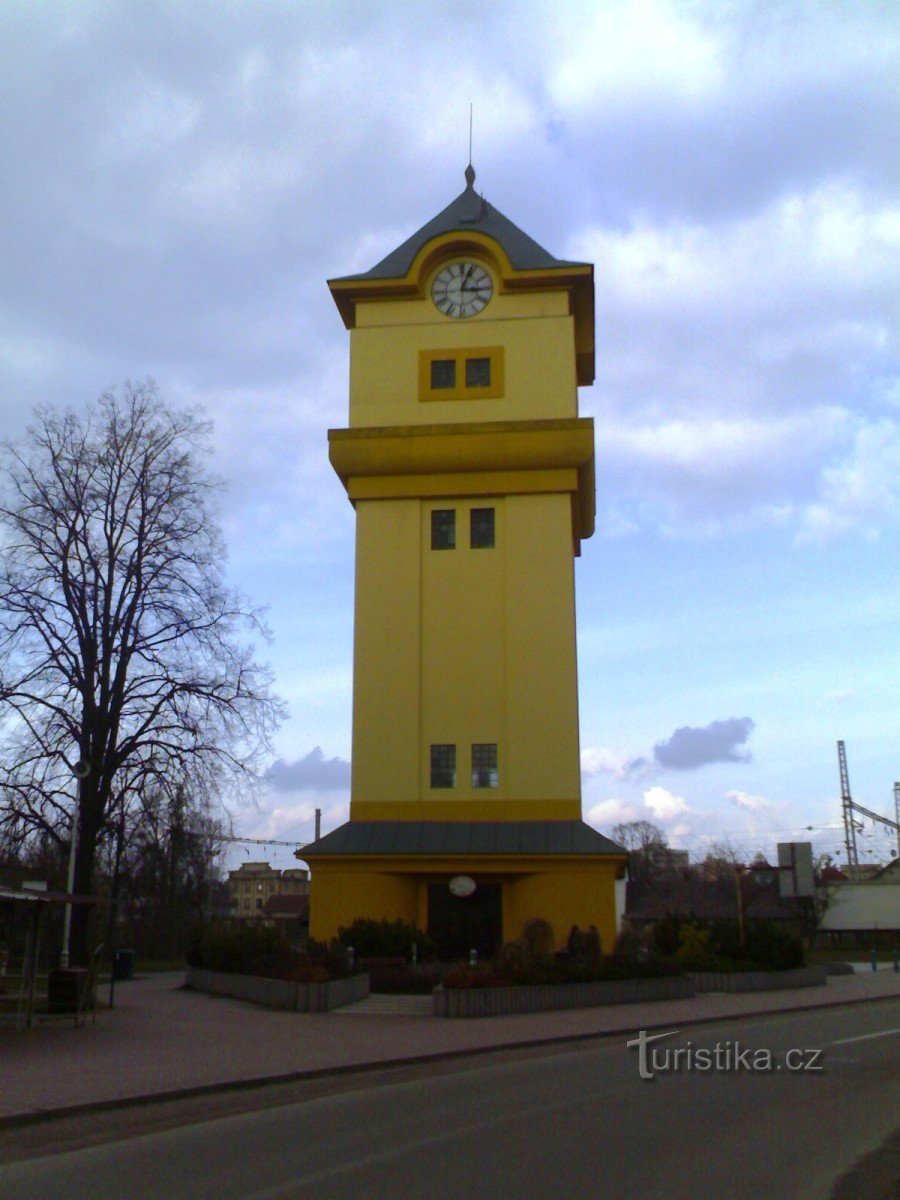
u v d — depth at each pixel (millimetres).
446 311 47469
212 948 38625
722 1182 11156
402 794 43062
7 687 33656
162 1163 12102
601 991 32125
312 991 29562
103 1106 15477
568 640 43750
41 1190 10914
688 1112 15297
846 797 126875
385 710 43938
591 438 44656
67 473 35281
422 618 44844
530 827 42062
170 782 33812
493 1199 10391
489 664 44156
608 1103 16047
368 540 45594
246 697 35875
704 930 42500
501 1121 14562
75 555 34938
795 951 43156
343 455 45688
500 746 43375
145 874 36500
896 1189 10914
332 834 42500
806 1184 11102
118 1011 29609
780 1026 27406
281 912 134625
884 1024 28078
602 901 40469
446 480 45625
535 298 47219
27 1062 19469
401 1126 14242
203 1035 24016
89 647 34562
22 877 40406
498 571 45000
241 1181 11188
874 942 91625
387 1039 23453
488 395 46406
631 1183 11070
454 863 41094
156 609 35344
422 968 36250
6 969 35844
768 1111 15438
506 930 41094
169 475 36094
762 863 98875
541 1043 23547
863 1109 15648
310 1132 13875
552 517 44875
